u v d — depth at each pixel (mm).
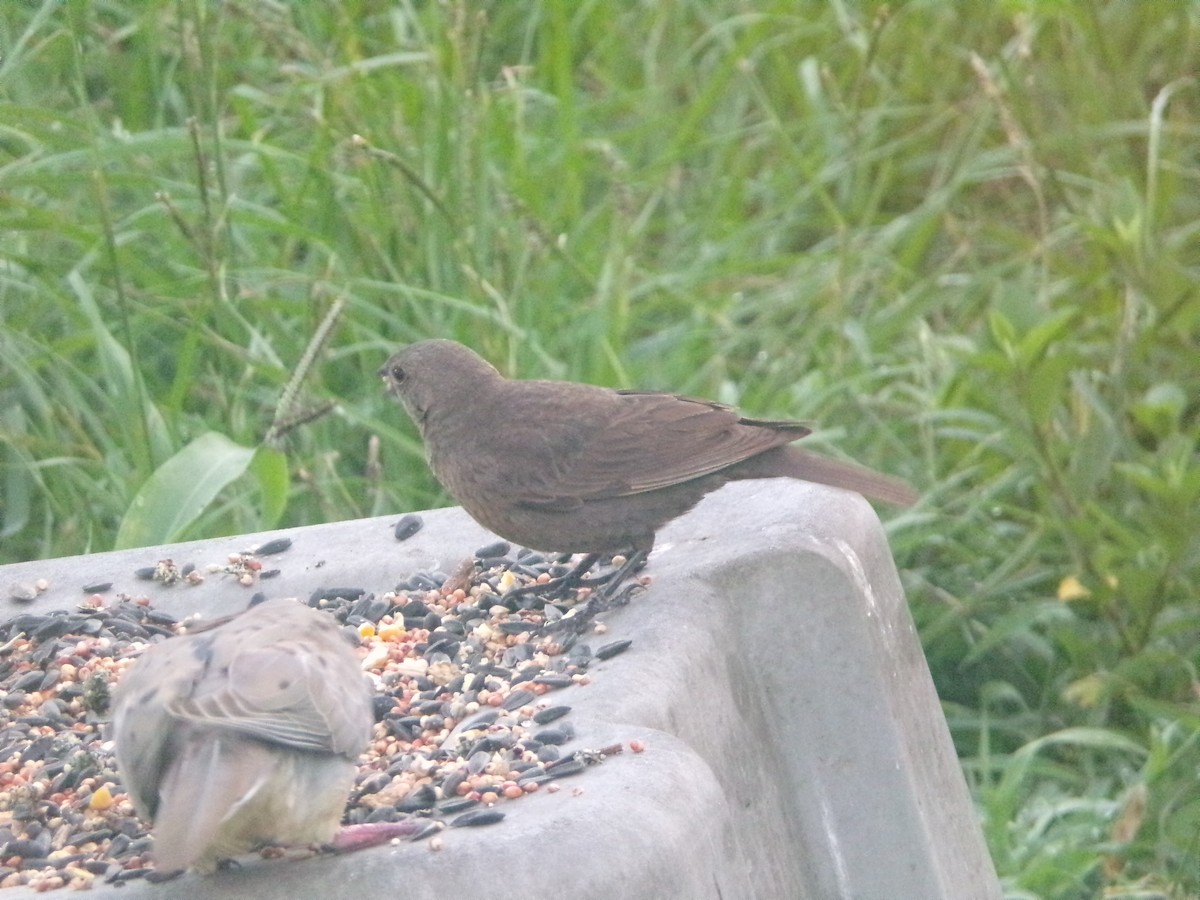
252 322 12422
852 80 15289
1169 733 9734
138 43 13234
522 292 12359
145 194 12781
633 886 5414
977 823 8648
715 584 7672
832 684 7730
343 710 5281
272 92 13867
